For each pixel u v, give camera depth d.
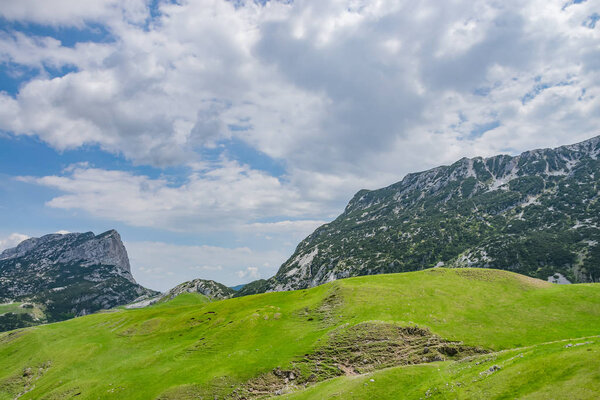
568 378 26.25
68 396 66.12
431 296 76.44
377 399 36.62
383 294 79.25
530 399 26.14
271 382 54.38
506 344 54.38
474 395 30.39
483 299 73.62
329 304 79.62
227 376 56.25
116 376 70.06
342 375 51.97
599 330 55.06
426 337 58.53
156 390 57.50
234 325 78.62
